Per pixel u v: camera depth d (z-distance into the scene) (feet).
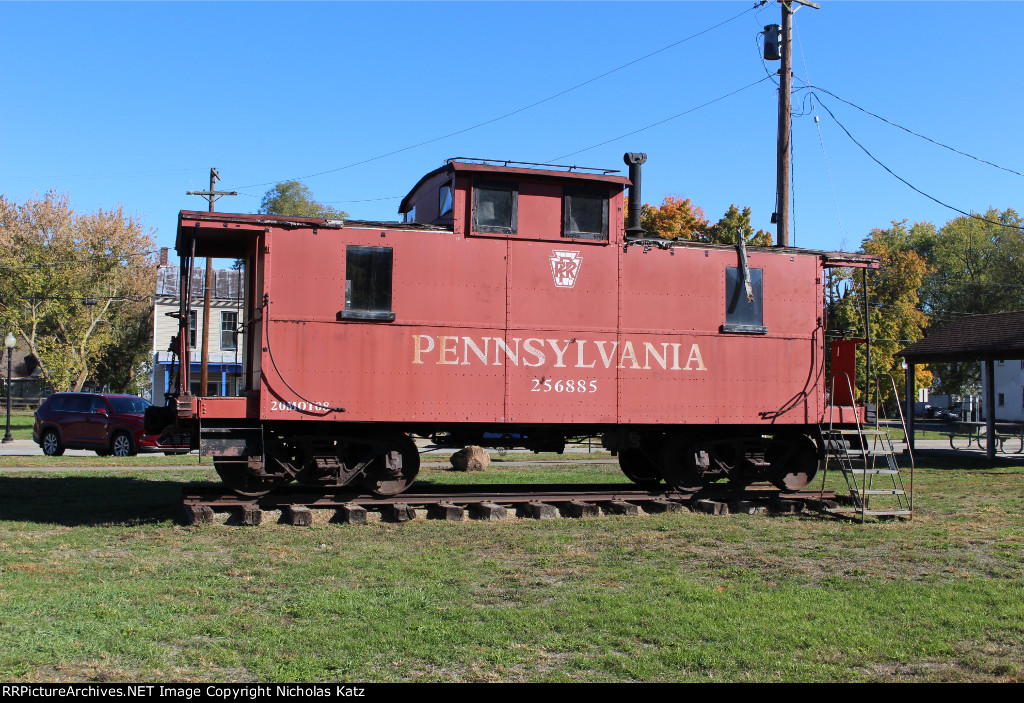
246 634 17.49
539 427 35.37
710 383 35.06
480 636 17.57
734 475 36.94
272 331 30.68
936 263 205.36
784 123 55.26
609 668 15.94
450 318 32.37
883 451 35.27
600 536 28.84
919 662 16.56
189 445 32.96
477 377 32.48
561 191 33.94
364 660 16.15
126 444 61.52
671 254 35.04
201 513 30.09
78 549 25.76
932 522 32.83
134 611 18.88
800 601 20.54
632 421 33.94
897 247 212.43
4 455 63.16
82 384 142.20
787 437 38.40
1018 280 176.76
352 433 33.32
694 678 15.44
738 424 35.42
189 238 32.86
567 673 15.64
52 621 17.98
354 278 31.65
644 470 41.75
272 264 30.94
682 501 35.53
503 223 33.19
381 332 31.73
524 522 31.37
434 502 32.50
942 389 175.32
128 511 32.89
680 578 22.80
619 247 34.40
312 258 31.35
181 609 19.15
